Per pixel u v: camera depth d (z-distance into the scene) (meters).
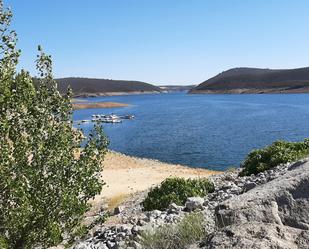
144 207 16.77
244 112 156.75
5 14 7.96
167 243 7.55
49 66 9.02
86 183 9.02
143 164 52.69
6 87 7.86
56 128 8.89
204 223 7.85
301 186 7.84
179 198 16.25
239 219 7.14
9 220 8.30
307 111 149.62
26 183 8.09
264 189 8.25
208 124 114.12
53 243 8.75
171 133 95.62
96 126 9.36
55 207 8.55
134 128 110.62
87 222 15.66
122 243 9.30
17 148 8.39
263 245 5.57
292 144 20.47
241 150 67.38
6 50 7.96
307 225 7.13
